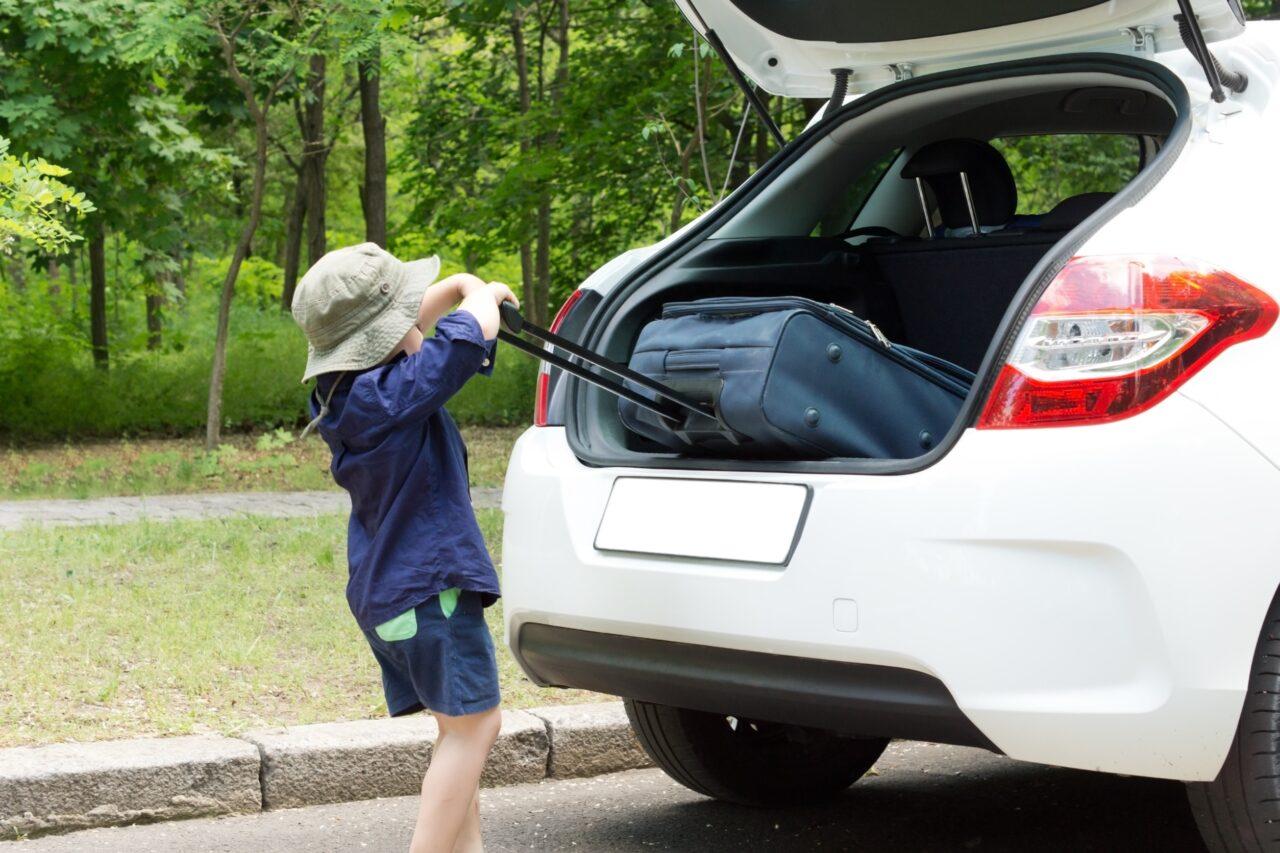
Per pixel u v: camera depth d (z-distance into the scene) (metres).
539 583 3.30
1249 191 2.84
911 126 3.85
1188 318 2.60
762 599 2.88
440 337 2.83
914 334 3.99
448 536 2.87
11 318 16.03
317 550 7.36
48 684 4.59
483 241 16.45
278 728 4.16
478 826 3.12
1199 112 2.99
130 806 3.76
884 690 2.75
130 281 19.66
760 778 3.90
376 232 17.42
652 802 4.07
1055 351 2.65
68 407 14.60
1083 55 3.30
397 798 4.08
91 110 13.23
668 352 3.15
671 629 3.02
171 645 5.14
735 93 10.84
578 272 17.00
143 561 6.96
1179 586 2.52
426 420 2.92
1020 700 2.59
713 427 3.06
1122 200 2.79
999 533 2.61
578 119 13.60
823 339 3.05
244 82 12.37
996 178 3.98
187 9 11.75
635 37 13.50
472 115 17.48
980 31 3.41
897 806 4.01
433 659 2.88
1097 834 3.71
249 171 23.98
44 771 3.67
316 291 2.84
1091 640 2.55
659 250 3.70
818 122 3.84
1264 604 2.56
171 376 15.48
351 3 11.46
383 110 22.88
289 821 3.85
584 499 3.26
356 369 2.82
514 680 4.95
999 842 3.66
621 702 4.57
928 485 2.70
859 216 4.15
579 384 3.49
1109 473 2.55
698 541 3.01
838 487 2.83
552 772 4.29
